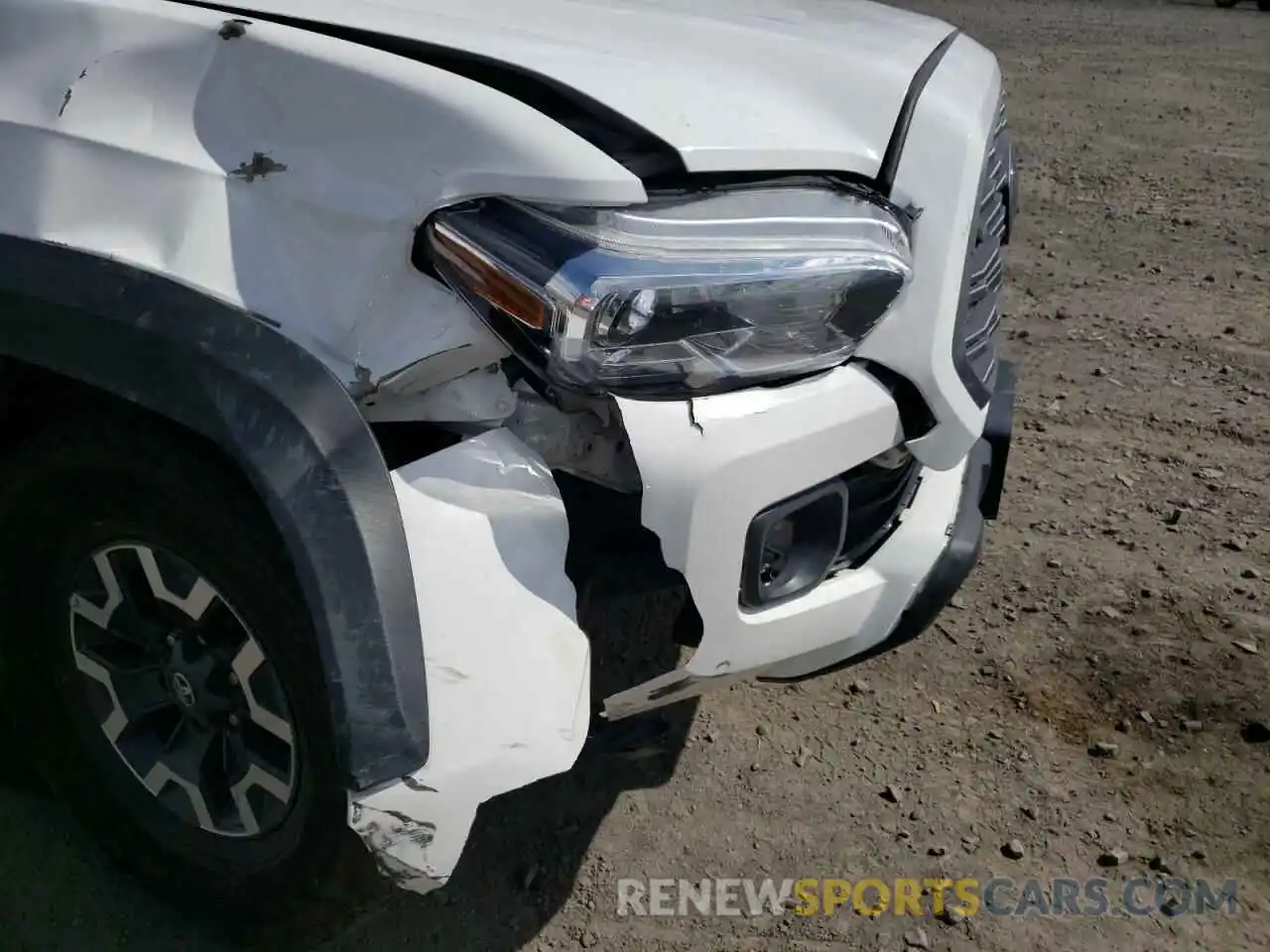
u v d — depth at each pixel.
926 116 1.96
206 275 1.68
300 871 1.80
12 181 1.85
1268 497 3.73
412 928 2.11
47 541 1.92
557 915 2.16
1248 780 2.58
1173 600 3.19
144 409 1.66
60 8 1.93
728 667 1.78
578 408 1.72
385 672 1.47
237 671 1.78
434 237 1.61
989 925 2.20
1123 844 2.41
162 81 1.83
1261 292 5.48
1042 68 11.04
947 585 2.14
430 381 1.65
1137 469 3.87
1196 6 16.92
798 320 1.71
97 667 1.98
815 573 1.85
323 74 1.73
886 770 2.56
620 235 1.60
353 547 1.49
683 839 2.34
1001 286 2.47
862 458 1.85
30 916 2.05
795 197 1.77
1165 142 8.26
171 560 1.78
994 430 2.44
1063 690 2.83
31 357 1.65
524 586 1.61
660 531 1.65
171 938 2.04
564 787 2.45
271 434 1.50
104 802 2.07
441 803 1.50
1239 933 2.22
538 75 1.75
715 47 2.07
